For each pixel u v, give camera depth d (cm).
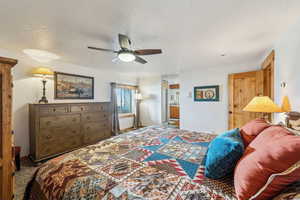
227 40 225
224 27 184
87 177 103
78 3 136
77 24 175
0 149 127
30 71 299
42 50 264
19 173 230
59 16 158
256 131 130
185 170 112
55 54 287
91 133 358
